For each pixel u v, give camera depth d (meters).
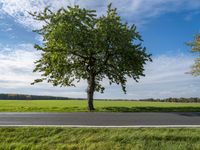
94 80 31.91
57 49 31.75
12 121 17.38
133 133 14.02
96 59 31.92
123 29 31.81
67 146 13.14
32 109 29.61
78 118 18.80
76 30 30.75
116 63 32.09
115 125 15.85
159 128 14.88
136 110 28.58
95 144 13.16
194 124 16.20
